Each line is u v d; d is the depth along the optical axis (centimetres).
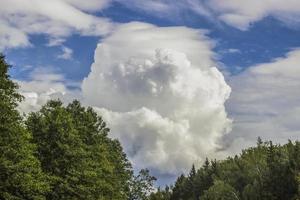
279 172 10269
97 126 5238
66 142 4016
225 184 14762
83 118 5100
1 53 3145
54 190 3919
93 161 4594
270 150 13300
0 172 3117
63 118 4122
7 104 3077
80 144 4150
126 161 6738
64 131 4028
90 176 4147
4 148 3089
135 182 7550
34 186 3319
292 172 9700
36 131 4009
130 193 7512
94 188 4391
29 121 4078
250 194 12044
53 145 3991
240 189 14900
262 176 12194
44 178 3641
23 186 3272
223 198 13862
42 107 4256
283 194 9738
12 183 3225
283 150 13162
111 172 5250
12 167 3086
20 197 3369
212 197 14538
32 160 3331
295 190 9469
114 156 6362
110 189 4978
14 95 3170
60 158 3966
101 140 5225
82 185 4081
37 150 3897
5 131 3123
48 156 3938
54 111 4147
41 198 3475
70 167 4006
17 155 3158
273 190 10044
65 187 3912
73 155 4000
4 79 3125
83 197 4144
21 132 3234
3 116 3097
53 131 4006
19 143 3206
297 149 11519
